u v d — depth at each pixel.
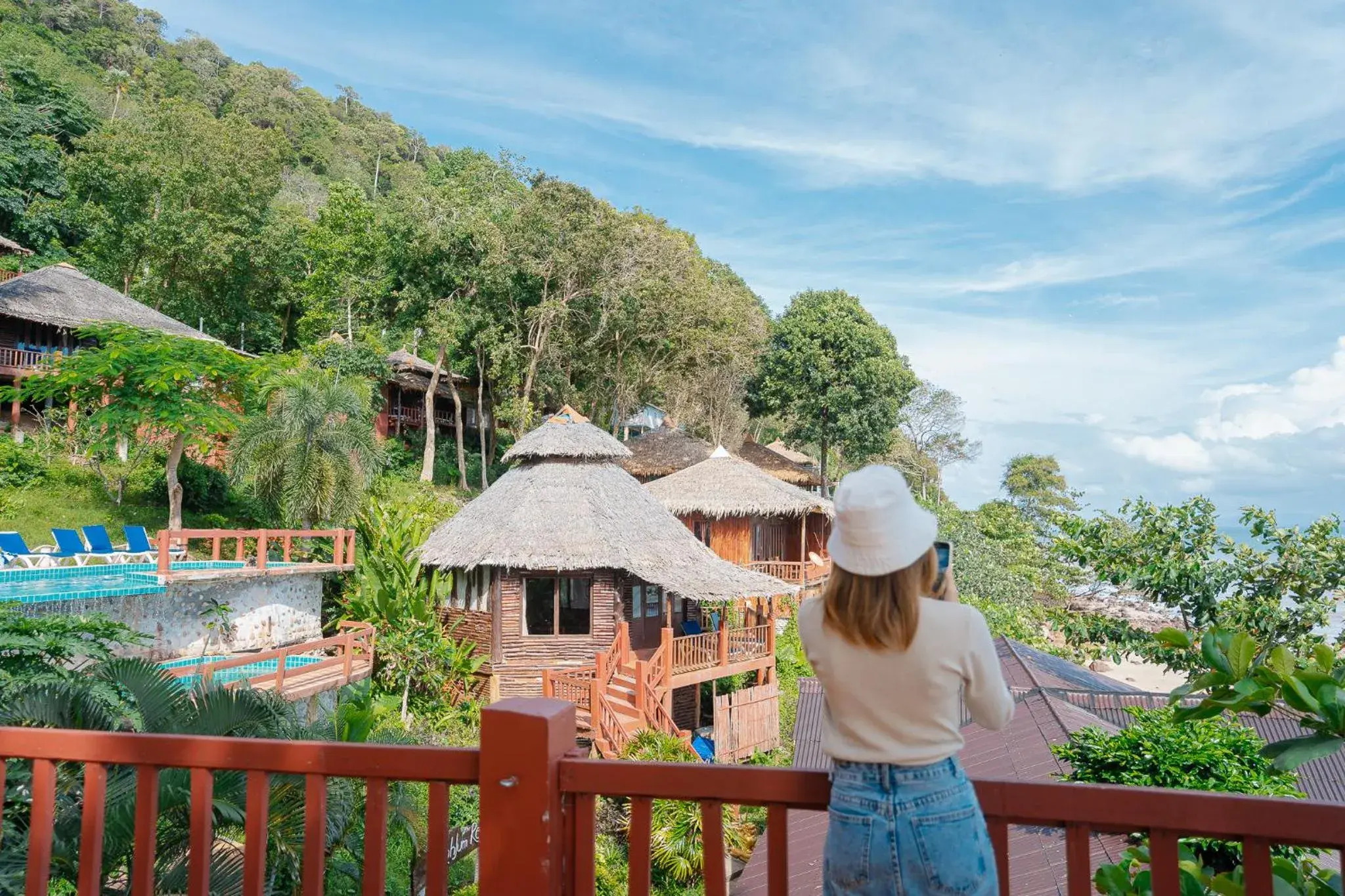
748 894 9.68
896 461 56.69
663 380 45.88
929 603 1.87
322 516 20.89
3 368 25.53
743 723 19.52
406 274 36.72
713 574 20.52
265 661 15.99
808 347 45.38
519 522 19.92
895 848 1.83
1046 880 7.52
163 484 23.58
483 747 2.22
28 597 12.86
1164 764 8.25
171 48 84.12
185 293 39.12
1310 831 1.82
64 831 4.81
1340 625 9.86
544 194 35.03
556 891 2.17
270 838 5.57
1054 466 61.19
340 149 80.19
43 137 42.84
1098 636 11.90
